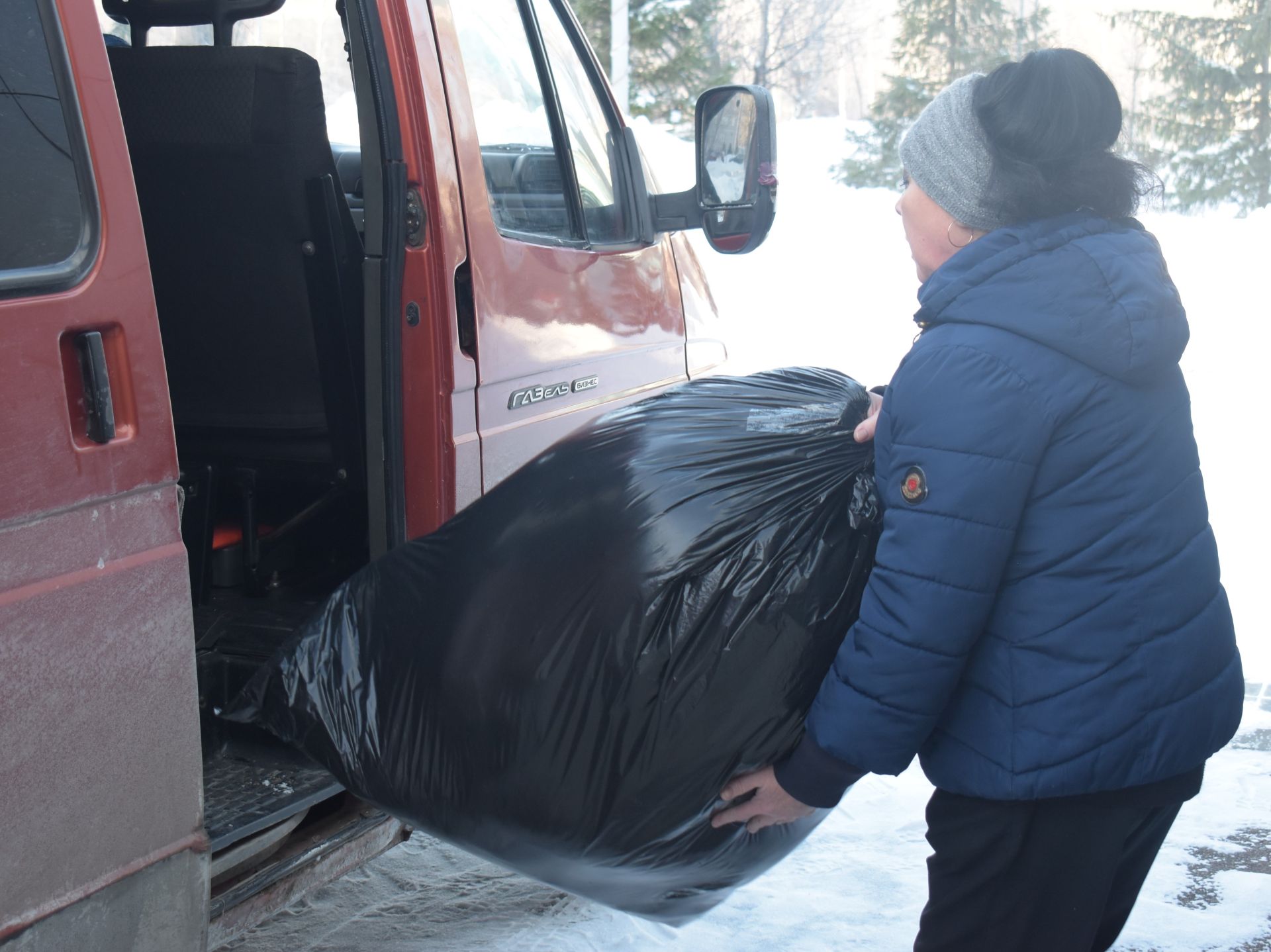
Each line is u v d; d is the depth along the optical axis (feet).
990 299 5.15
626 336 10.36
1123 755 5.25
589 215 10.14
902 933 9.11
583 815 6.01
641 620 5.81
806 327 34.96
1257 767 11.88
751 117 9.55
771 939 9.02
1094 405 5.11
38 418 5.07
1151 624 5.26
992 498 5.02
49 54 5.24
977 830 5.55
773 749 5.81
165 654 5.67
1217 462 22.07
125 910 5.62
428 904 9.53
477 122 8.52
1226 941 9.09
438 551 6.64
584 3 57.36
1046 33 80.33
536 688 5.97
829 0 99.66
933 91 73.36
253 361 8.91
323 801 7.72
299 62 7.97
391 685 6.47
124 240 5.44
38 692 5.11
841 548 5.88
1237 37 70.44
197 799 5.91
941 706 5.25
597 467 6.26
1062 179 5.26
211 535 8.84
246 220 8.36
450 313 8.03
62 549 5.18
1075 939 5.61
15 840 5.07
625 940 9.03
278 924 9.20
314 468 9.19
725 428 6.26
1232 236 48.93
